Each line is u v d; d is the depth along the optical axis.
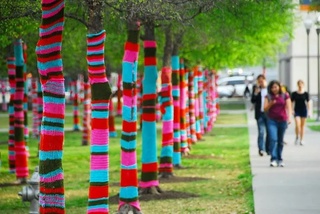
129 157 17.22
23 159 24.81
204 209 17.94
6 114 74.06
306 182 21.33
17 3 15.10
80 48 28.67
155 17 16.17
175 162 27.23
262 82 29.75
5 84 88.62
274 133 25.55
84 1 14.26
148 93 20.19
